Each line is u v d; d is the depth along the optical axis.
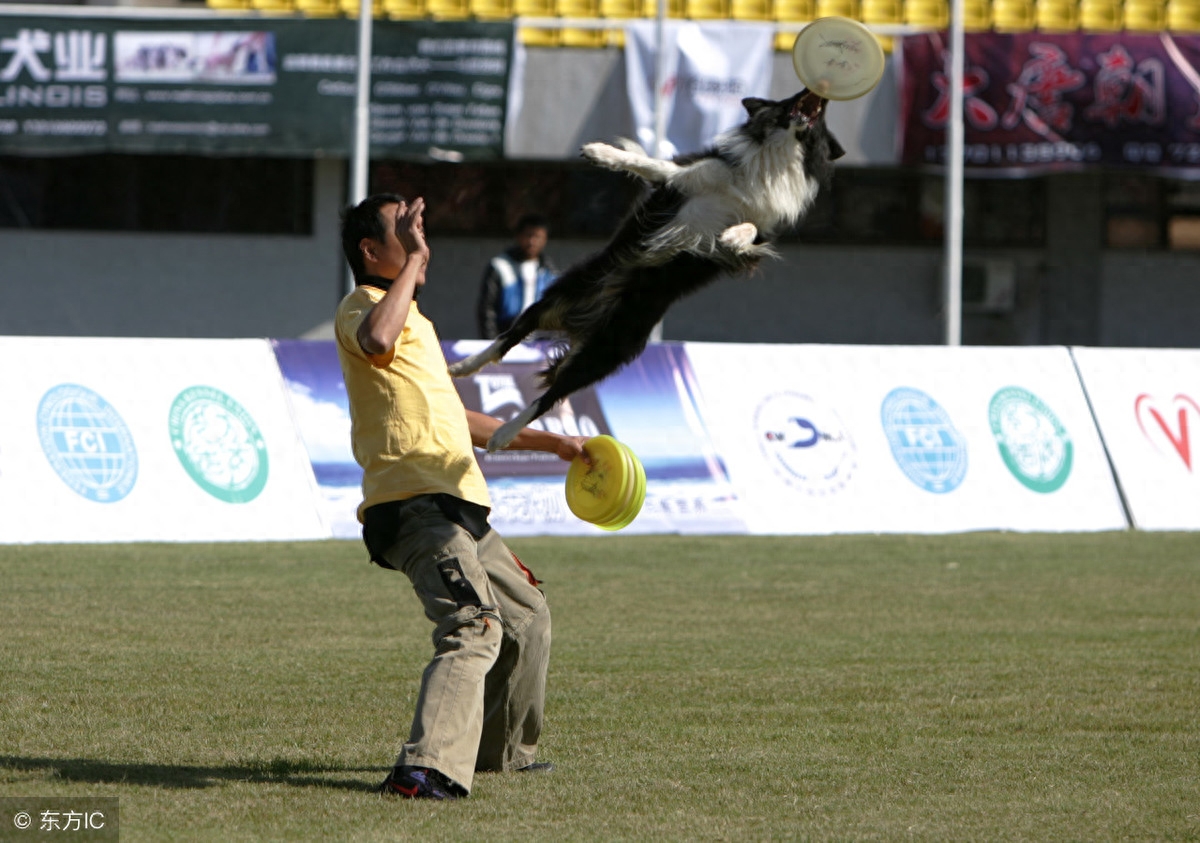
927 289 52.81
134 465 30.31
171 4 51.22
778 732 15.77
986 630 22.23
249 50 43.88
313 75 43.91
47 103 43.75
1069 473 35.69
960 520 34.62
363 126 39.12
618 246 15.67
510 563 13.94
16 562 26.86
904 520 34.31
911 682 18.44
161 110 43.84
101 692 17.00
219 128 43.91
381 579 26.14
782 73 46.88
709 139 44.09
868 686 18.19
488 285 36.66
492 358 16.09
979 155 45.47
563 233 51.59
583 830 11.98
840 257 52.38
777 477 33.91
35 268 47.94
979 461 35.12
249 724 15.67
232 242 48.12
